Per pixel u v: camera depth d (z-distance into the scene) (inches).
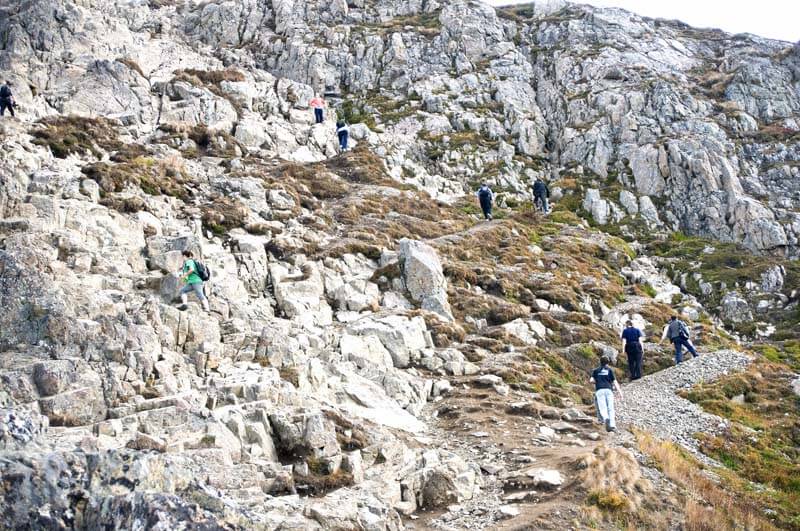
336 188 1536.7
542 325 1107.9
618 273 1523.1
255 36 2554.1
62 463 391.9
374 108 2226.9
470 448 677.3
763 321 1488.7
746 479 736.3
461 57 2484.0
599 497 559.2
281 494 507.5
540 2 2901.1
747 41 2714.1
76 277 728.3
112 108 1557.6
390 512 505.4
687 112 2133.4
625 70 2322.8
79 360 555.8
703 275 1619.1
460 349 958.4
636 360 1018.1
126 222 926.4
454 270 1181.7
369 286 1043.9
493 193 1894.7
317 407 633.0
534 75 2485.2
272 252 1062.4
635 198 1913.1
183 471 414.9
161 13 2647.6
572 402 880.9
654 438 746.2
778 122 2172.7
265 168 1521.9
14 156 1021.2
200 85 1795.0
